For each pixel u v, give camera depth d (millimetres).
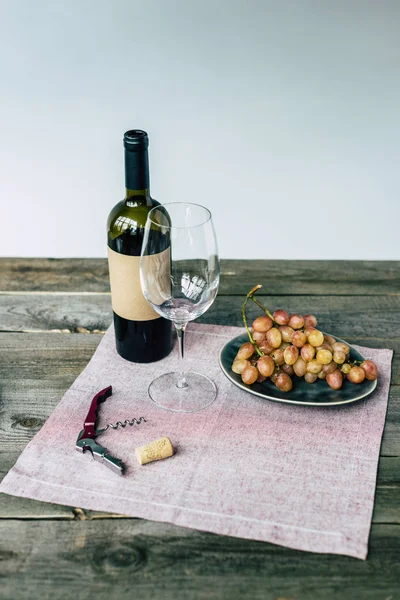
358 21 1889
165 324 1177
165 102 2029
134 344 1168
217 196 2189
